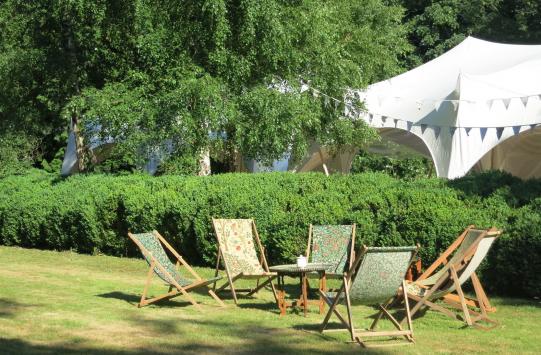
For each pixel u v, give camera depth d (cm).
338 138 1809
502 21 3309
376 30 2803
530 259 972
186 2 1612
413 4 3462
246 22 1584
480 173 1195
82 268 1325
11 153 2517
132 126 1545
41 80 1909
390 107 1803
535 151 1978
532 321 855
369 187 1209
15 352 660
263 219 1223
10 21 1842
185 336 748
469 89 1655
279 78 1680
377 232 1096
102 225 1494
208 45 1628
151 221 1388
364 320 855
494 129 1584
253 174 1388
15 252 1584
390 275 738
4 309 884
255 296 1032
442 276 824
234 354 671
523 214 1010
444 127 1633
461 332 792
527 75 1759
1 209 1722
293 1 1711
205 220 1294
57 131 2780
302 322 839
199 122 1542
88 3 1659
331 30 1839
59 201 1586
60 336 738
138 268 1322
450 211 1047
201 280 943
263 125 1551
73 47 1830
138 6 1611
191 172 1596
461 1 3328
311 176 1312
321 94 1739
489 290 1030
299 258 900
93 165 1900
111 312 882
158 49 1584
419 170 2688
